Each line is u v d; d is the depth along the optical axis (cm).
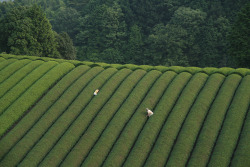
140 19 9906
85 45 10581
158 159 2900
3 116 3528
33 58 5031
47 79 4197
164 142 3083
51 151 3103
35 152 3075
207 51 8169
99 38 10069
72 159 2984
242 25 5450
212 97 3594
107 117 3516
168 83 4006
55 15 13375
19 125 3441
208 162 2836
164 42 8531
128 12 10031
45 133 3378
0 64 4700
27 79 4203
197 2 9106
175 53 8338
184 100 3594
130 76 4197
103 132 3319
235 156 2798
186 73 4153
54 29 12012
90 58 9681
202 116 3338
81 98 3828
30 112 3638
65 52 7225
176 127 3253
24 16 6450
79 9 12900
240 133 3056
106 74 4309
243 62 5425
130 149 3119
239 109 3272
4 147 3139
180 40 8281
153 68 4453
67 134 3294
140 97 3800
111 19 9806
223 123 3212
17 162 3006
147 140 3138
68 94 3916
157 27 9375
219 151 2862
